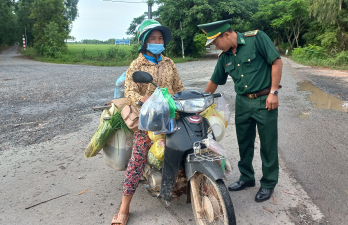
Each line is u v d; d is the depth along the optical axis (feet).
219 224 8.05
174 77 9.91
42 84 35.50
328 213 9.22
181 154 7.51
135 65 8.98
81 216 9.27
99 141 9.02
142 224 8.79
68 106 23.81
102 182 11.48
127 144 9.20
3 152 14.39
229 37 9.10
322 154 13.84
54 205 9.89
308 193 10.44
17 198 10.31
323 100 25.88
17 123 19.19
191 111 7.82
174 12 89.76
